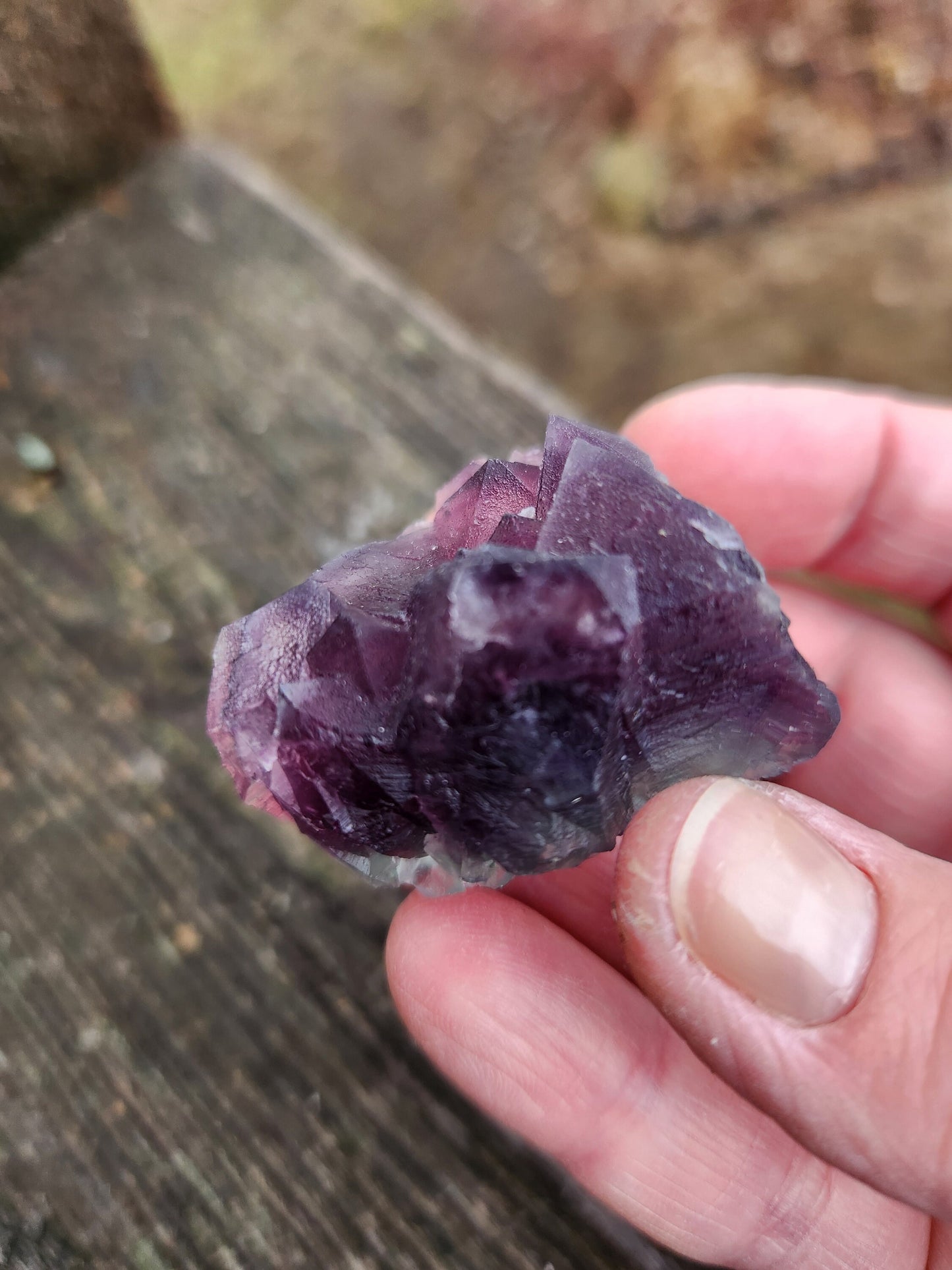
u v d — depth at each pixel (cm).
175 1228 8
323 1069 8
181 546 10
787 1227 8
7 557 10
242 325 11
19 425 11
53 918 9
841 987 6
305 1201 8
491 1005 7
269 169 20
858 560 10
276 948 9
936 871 6
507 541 6
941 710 9
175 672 10
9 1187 8
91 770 9
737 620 6
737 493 10
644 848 6
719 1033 6
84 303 11
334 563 7
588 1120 7
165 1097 8
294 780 6
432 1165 8
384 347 12
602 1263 8
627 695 6
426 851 7
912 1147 6
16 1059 8
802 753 7
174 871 9
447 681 5
